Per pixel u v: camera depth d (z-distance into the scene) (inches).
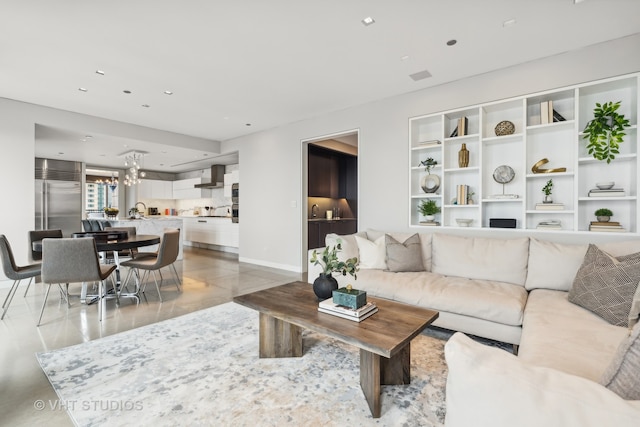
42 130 186.7
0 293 149.5
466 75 135.5
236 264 233.9
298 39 107.0
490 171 140.3
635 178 108.5
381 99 164.6
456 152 149.5
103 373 78.0
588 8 90.3
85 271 112.3
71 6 88.2
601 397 20.5
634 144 109.0
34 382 74.0
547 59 119.2
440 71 131.7
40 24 96.9
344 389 71.8
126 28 99.6
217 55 117.8
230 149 257.4
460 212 148.7
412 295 101.5
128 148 245.0
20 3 86.5
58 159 289.9
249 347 93.1
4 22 95.6
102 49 112.7
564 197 123.3
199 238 328.2
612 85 111.3
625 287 69.1
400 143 157.9
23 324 110.6
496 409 21.9
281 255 217.9
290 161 211.8
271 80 141.2
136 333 103.0
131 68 128.3
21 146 165.8
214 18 94.7
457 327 94.1
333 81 142.3
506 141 135.3
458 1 87.3
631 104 111.5
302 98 163.9
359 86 147.6
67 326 109.0
